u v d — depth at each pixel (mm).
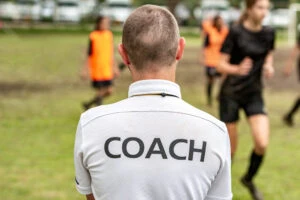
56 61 20312
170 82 2121
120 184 2023
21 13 44125
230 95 5965
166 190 2021
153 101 2100
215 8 45625
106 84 10539
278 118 10812
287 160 7801
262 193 6359
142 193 2020
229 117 5957
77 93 13383
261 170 7301
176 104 2111
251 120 5906
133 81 2160
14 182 6535
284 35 42312
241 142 8812
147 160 2029
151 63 2096
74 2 46156
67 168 7176
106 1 46469
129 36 2088
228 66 5812
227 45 5883
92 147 2062
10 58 20891
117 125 2068
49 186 6426
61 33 37156
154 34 2064
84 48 26125
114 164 2033
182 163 2035
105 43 10391
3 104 11688
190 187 2035
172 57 2107
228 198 2129
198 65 20578
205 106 12062
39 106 11539
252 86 5945
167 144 2047
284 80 16906
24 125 9688
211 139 2080
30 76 16250
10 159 7531
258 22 5836
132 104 2105
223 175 2109
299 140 8992
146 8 2119
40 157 7672
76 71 17609
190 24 47094
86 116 2131
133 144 2043
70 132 9234
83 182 2154
